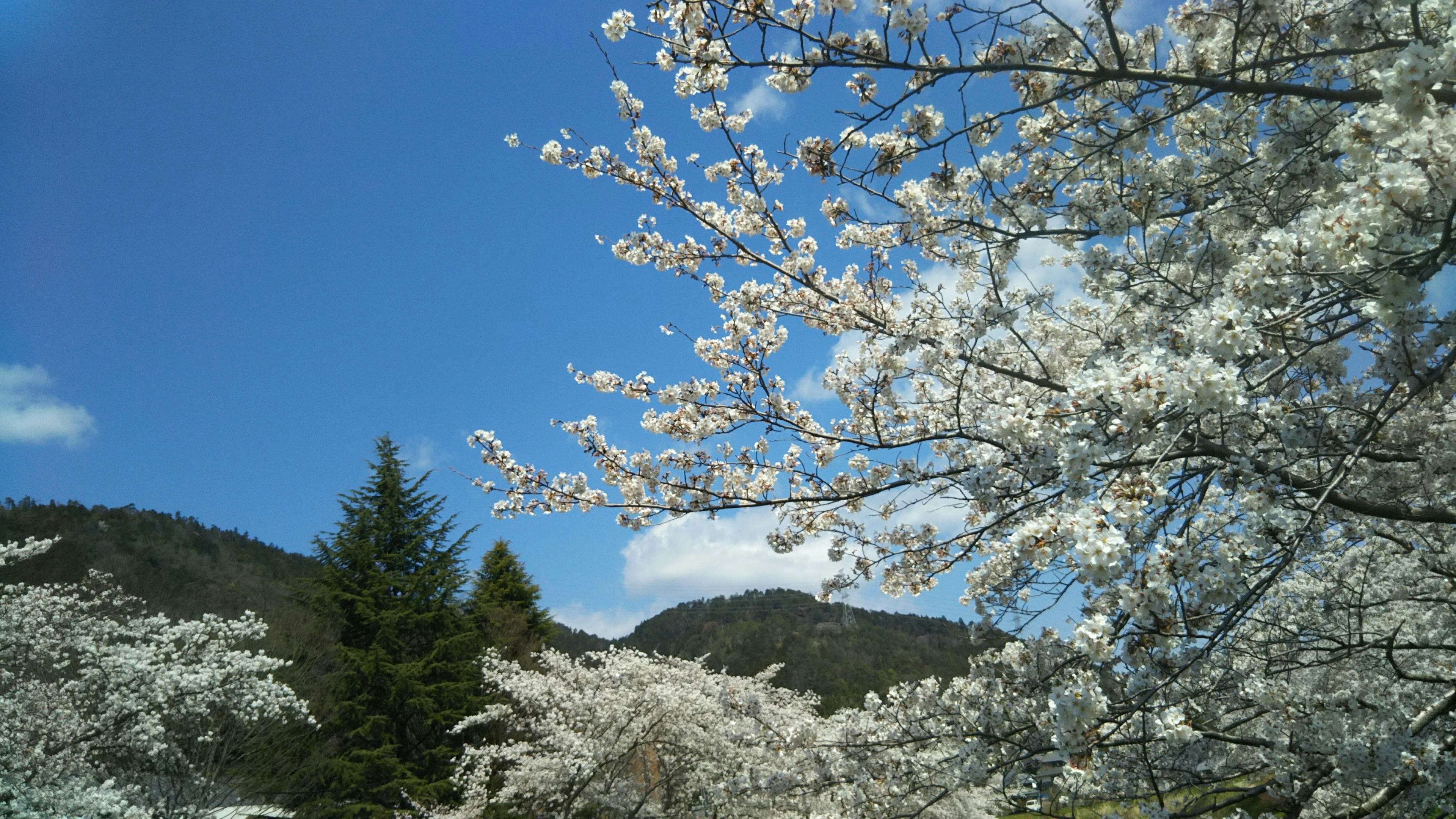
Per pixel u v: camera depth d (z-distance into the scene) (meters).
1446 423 3.94
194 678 9.55
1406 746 3.69
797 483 5.52
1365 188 2.36
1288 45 3.50
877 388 4.72
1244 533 3.15
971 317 4.20
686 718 11.57
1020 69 3.30
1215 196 4.12
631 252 5.45
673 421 5.53
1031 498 3.83
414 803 15.80
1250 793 4.12
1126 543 2.68
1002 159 4.45
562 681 13.09
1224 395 2.34
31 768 8.61
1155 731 3.20
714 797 5.47
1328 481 3.19
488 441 5.66
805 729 5.07
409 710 18.67
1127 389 2.44
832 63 3.33
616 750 12.14
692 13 3.58
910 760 4.70
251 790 14.57
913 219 4.59
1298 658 4.69
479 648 21.42
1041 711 3.66
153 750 9.22
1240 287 2.52
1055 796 4.10
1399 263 2.34
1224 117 4.10
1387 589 5.48
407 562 21.95
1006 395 4.91
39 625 9.87
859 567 5.33
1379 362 3.31
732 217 5.50
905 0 3.38
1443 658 4.97
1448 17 3.00
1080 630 2.61
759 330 5.51
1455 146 2.13
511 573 27.84
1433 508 3.71
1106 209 4.07
